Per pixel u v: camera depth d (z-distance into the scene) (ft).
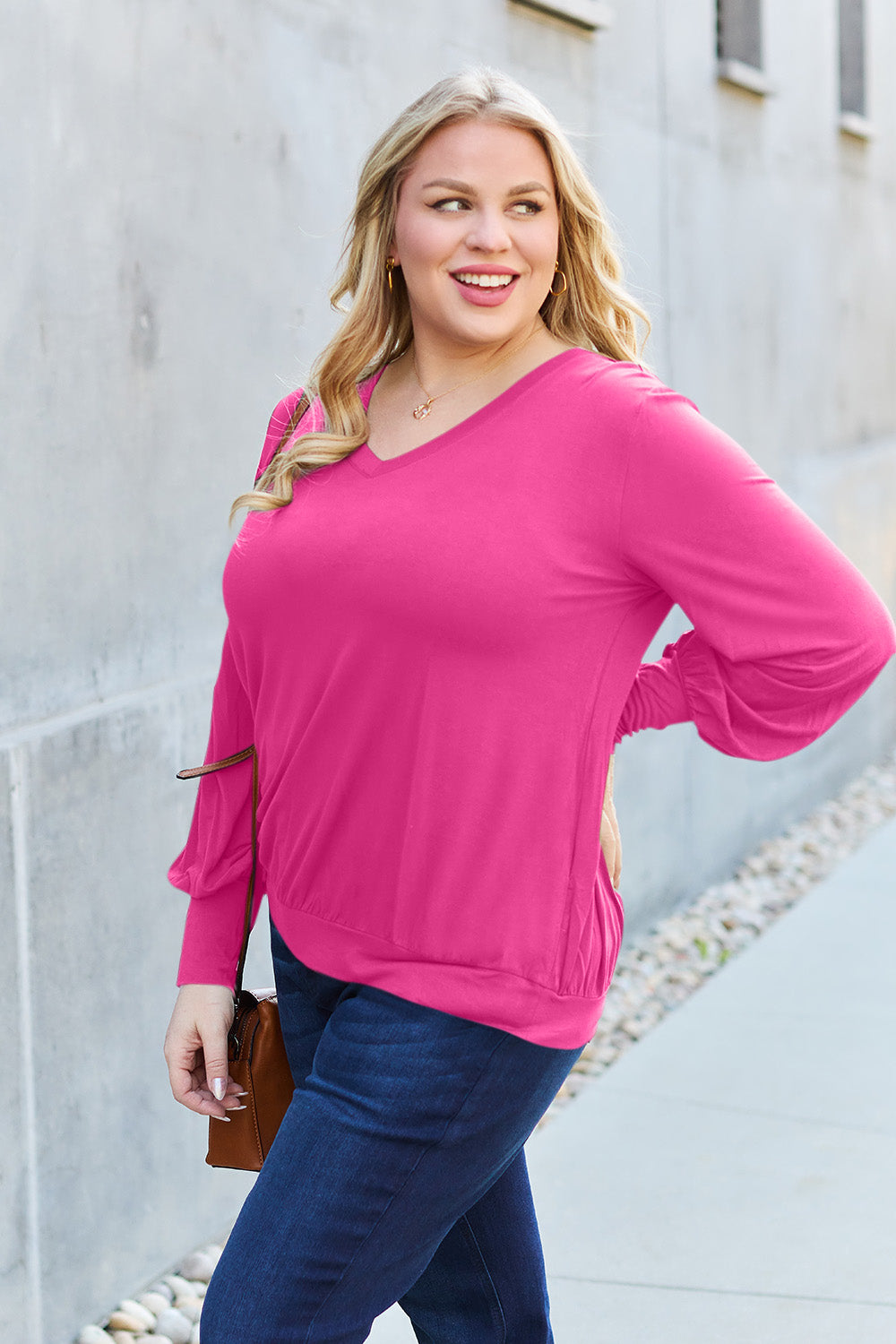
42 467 7.93
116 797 8.53
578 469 4.90
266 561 5.28
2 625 7.70
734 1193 10.30
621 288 5.67
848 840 20.24
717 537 4.81
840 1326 8.57
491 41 12.57
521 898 5.06
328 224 10.42
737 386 18.25
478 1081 5.03
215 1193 9.64
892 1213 9.93
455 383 5.34
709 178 17.13
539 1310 6.04
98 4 8.17
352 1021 5.21
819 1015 13.60
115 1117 8.63
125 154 8.44
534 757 4.98
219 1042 5.96
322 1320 4.95
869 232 23.71
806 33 20.44
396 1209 5.01
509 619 4.85
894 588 24.91
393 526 4.96
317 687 5.21
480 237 5.08
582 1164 10.82
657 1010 14.30
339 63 10.45
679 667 5.24
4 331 7.61
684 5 16.33
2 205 7.56
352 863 5.28
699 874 17.65
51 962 8.05
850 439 23.08
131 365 8.58
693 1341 8.48
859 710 23.71
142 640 8.82
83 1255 8.43
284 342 10.00
